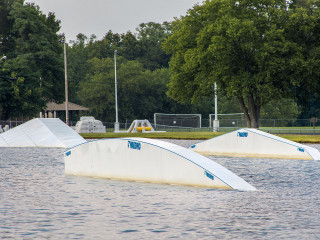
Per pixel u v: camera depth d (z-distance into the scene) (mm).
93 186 54625
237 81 160625
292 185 54156
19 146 122750
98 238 32344
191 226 35406
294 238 32125
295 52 162125
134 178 58844
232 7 166000
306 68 159125
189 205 43094
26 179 60500
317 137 142750
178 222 36656
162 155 56688
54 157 91375
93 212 40250
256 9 168125
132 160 59094
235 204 43438
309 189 51375
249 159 84125
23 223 36469
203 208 41719
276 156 86188
